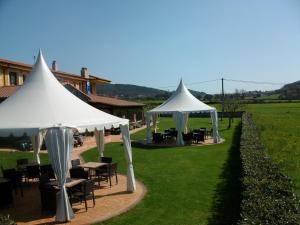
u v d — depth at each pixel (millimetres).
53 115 10516
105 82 50875
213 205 10117
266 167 10234
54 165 9359
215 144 23594
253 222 5973
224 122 46062
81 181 10141
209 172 14516
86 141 28141
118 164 17172
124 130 12062
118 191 12023
